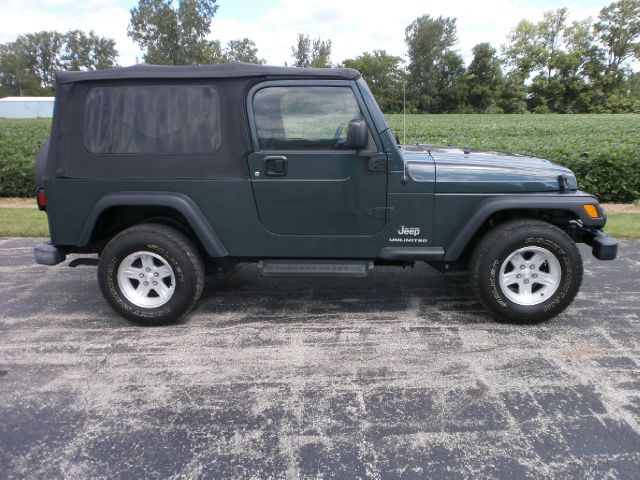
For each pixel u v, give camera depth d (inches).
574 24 3043.8
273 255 158.6
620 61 3083.2
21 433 110.3
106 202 152.2
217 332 158.1
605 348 143.7
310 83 145.3
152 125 150.4
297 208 153.0
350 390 124.9
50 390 126.6
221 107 148.0
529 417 113.1
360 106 145.6
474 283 156.9
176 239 155.4
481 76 2440.9
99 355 144.2
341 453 102.6
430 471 97.3
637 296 182.2
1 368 137.3
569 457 100.4
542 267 157.4
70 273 217.5
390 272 213.2
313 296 187.2
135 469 99.0
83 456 102.8
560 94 2901.1
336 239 155.8
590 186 376.2
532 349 143.7
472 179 151.3
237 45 2571.4
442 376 130.4
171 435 109.0
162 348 147.9
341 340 151.4
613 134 936.3
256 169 150.2
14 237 280.2
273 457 101.7
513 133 981.8
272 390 125.3
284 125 148.3
